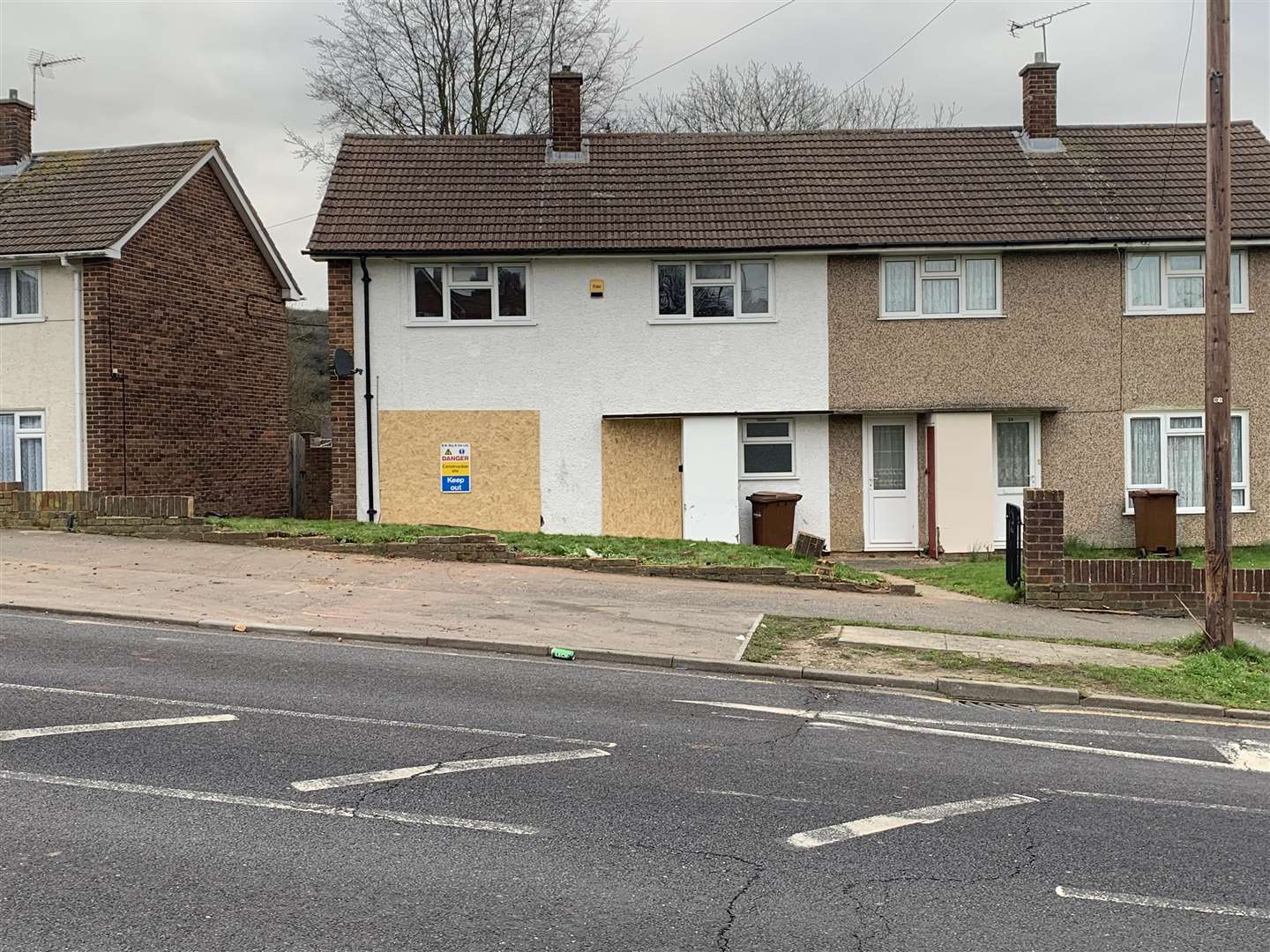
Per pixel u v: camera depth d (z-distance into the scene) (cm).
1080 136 2155
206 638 1043
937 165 2091
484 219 1955
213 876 493
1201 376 1934
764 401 1930
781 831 575
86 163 2253
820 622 1191
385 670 934
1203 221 1911
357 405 1912
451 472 1919
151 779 623
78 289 1989
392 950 427
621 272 1928
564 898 481
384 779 637
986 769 710
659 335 1927
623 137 2192
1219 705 923
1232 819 623
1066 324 1925
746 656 1030
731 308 1939
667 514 1933
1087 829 595
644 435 1934
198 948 423
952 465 1894
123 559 1428
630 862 525
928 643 1107
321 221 1930
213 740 702
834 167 2092
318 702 813
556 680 928
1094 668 1011
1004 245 1884
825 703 888
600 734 754
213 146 2272
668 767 683
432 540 1539
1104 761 746
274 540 1562
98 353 1983
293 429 4206
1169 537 1820
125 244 2031
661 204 2002
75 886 478
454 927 449
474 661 993
